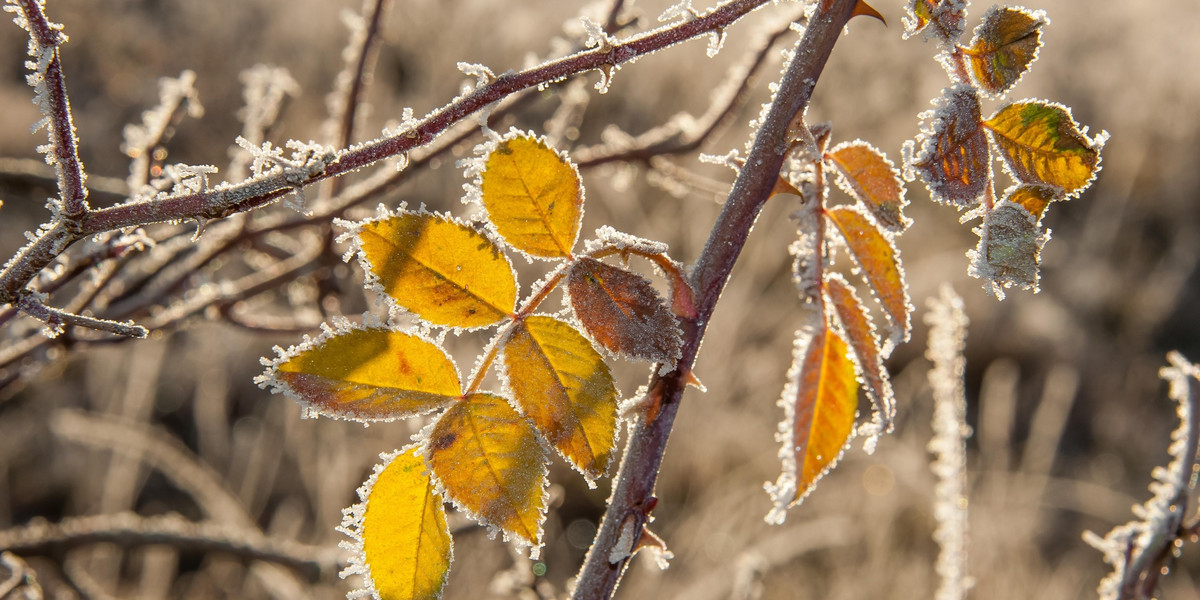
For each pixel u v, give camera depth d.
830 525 1.56
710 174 1.91
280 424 1.50
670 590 1.45
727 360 1.91
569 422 0.48
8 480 1.63
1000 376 2.29
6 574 0.74
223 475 1.61
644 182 2.09
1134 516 1.88
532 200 0.48
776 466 1.81
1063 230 2.82
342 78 0.74
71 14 2.68
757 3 0.49
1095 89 3.14
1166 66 3.12
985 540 1.53
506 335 0.48
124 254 0.60
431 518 0.48
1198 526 0.55
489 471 0.48
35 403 1.69
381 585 0.48
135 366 1.28
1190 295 2.59
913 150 0.49
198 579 1.38
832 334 0.50
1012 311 2.50
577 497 1.85
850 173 0.50
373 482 0.48
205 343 1.65
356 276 0.79
